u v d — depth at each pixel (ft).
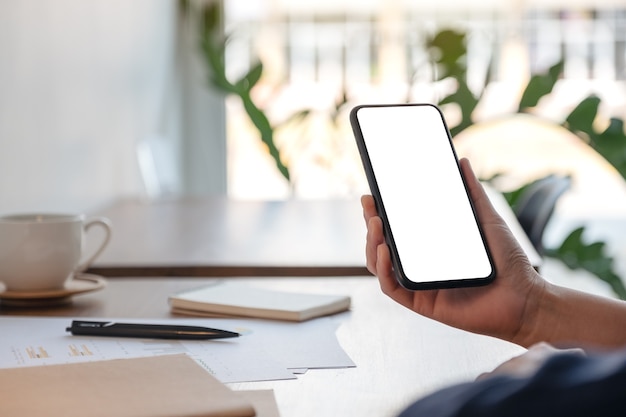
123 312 4.14
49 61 7.85
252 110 12.89
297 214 8.00
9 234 4.25
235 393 2.64
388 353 3.38
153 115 12.74
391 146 3.27
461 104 11.90
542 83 11.38
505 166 16.81
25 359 3.21
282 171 12.85
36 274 4.28
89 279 4.75
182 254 5.81
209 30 14.84
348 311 4.13
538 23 16.24
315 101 16.02
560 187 7.20
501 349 3.43
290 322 3.88
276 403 2.70
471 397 1.30
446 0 16.08
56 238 4.29
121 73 10.78
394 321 3.91
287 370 3.11
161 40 13.32
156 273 5.41
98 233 6.84
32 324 3.80
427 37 12.79
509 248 3.15
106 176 10.00
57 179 8.10
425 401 1.36
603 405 1.23
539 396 1.26
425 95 15.71
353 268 5.37
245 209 8.44
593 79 16.46
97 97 9.59
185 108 15.28
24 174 7.13
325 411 2.69
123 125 10.88
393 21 16.06
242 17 15.85
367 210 3.18
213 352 3.34
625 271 15.17
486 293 3.13
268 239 6.49
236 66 15.81
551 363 1.28
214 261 5.52
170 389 2.67
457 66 12.70
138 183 11.66
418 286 3.01
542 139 16.87
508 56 16.24
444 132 3.36
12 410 2.47
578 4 16.26
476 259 3.13
